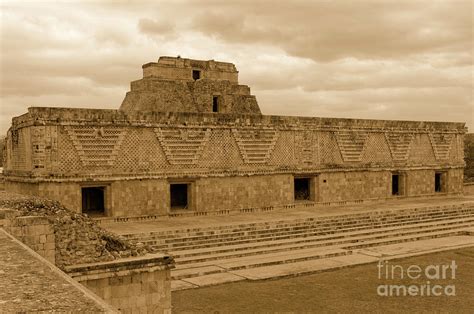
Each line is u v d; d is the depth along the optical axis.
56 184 27.86
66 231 15.01
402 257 25.94
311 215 33.44
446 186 46.78
